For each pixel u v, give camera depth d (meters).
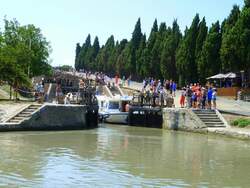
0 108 44.72
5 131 40.91
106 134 42.34
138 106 53.53
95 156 28.38
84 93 51.09
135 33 119.69
